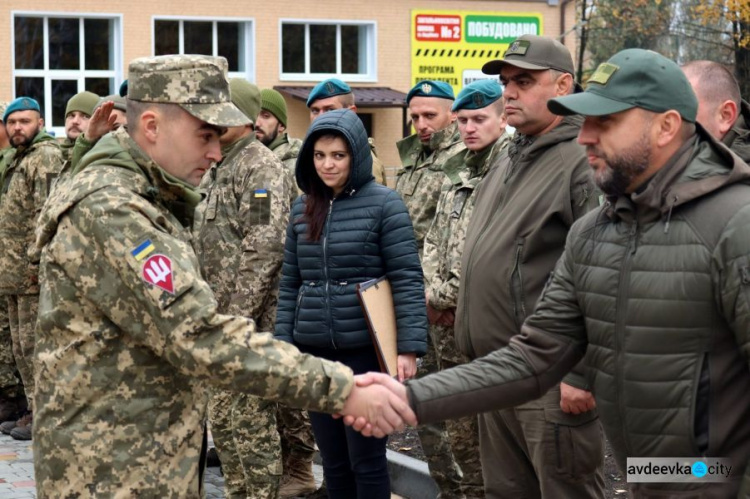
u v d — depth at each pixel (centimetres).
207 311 302
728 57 2375
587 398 386
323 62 2381
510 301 409
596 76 301
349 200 476
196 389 322
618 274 298
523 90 419
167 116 320
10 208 765
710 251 282
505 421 418
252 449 541
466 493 526
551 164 409
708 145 295
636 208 297
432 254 557
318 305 475
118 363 308
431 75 2439
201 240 570
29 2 2112
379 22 2392
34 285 761
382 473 464
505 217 417
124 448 308
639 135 294
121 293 304
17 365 779
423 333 469
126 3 2175
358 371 473
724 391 284
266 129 673
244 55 2308
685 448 287
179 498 314
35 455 318
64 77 2177
